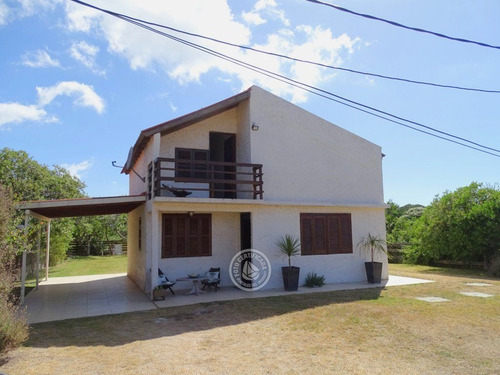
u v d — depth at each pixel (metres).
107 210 14.34
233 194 13.51
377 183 14.55
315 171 13.38
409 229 23.14
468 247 17.28
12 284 6.64
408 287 12.09
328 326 7.42
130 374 5.10
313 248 12.91
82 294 11.86
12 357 5.79
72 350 6.13
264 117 12.76
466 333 6.84
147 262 11.65
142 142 12.11
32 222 15.05
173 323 7.88
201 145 13.18
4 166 19.02
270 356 5.76
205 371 5.18
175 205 10.84
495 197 17.02
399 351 5.93
